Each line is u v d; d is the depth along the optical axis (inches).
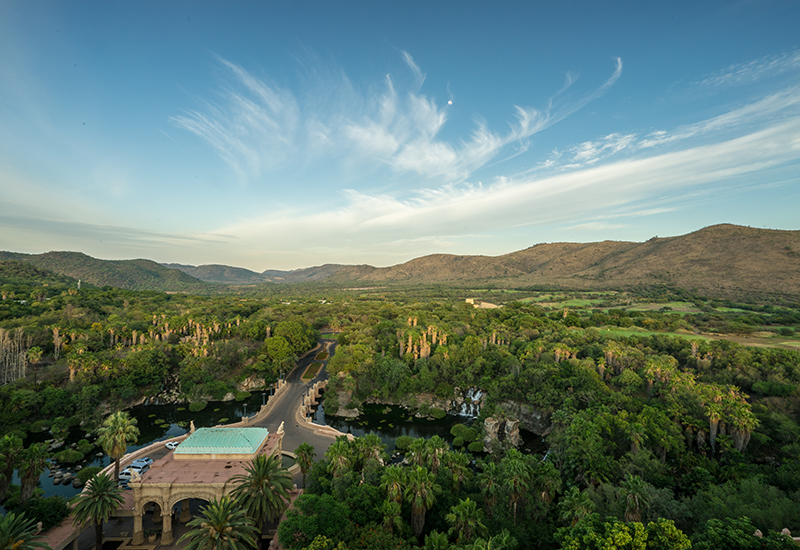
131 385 4468.5
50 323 6028.5
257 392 5142.7
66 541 1950.1
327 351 7308.1
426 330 6112.2
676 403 3169.3
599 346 4985.2
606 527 1537.9
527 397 4082.2
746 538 1414.9
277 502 1875.0
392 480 1984.5
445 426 4259.4
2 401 3654.0
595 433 2815.0
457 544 1689.2
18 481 2822.3
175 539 2079.2
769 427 2876.5
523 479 2030.0
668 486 2476.6
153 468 2187.5
